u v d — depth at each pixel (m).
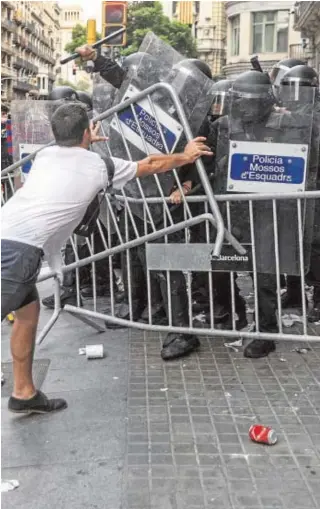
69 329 4.93
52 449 3.07
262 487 2.70
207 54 45.56
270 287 4.09
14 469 2.89
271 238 3.97
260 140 3.85
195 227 4.25
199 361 4.17
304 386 3.75
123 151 4.18
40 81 66.31
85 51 4.39
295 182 3.87
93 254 4.57
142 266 4.72
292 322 4.86
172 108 4.00
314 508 2.55
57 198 3.10
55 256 3.39
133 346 4.50
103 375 3.98
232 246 3.99
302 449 3.02
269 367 4.05
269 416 3.37
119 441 3.12
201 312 4.94
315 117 3.85
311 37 24.44
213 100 4.05
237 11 33.47
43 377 3.97
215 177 4.05
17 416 3.45
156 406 3.51
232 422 3.30
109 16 9.27
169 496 2.64
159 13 34.47
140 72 4.15
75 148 3.17
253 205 3.95
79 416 3.42
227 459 2.94
